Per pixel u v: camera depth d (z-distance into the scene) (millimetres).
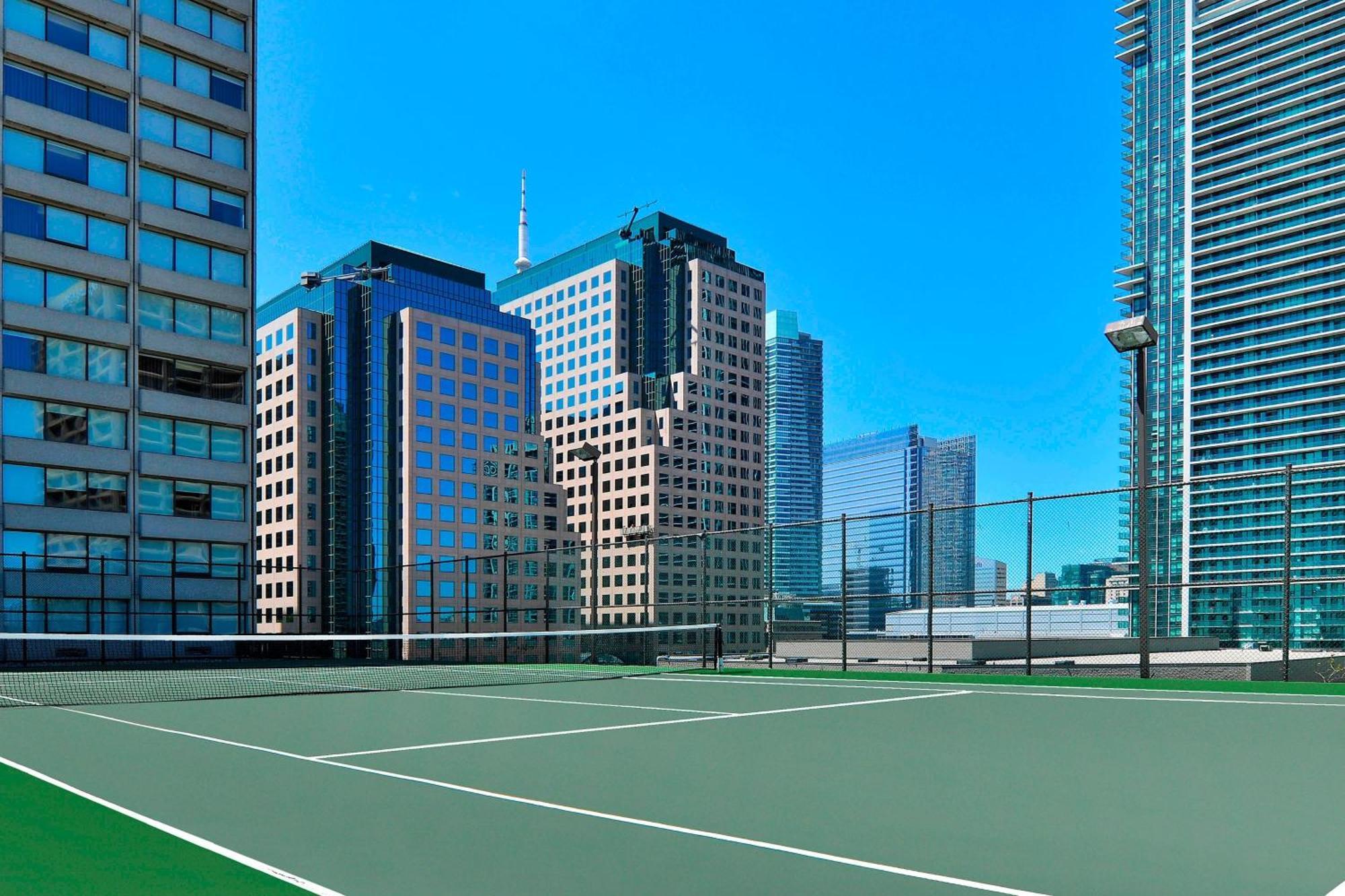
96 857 5582
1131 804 7070
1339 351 189250
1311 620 28266
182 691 20031
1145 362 19859
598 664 30875
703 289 179875
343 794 7566
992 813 6746
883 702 16016
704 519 170250
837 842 5918
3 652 40812
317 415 134000
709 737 11289
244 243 50219
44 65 43812
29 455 42938
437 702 16609
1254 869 5281
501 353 141000
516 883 5016
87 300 45188
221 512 48938
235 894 4875
